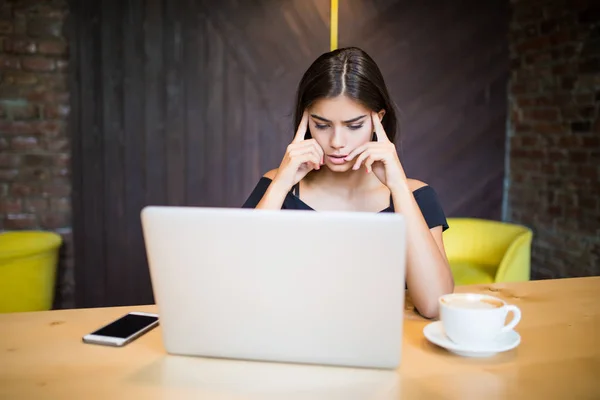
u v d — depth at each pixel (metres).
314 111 1.45
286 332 0.98
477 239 2.54
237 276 0.96
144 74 3.07
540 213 3.31
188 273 0.98
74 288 3.15
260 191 1.78
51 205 3.10
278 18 3.16
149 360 1.05
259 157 3.23
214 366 1.02
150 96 3.09
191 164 3.17
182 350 1.05
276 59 3.18
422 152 3.45
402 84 3.37
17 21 2.95
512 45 3.48
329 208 1.68
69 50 3.01
